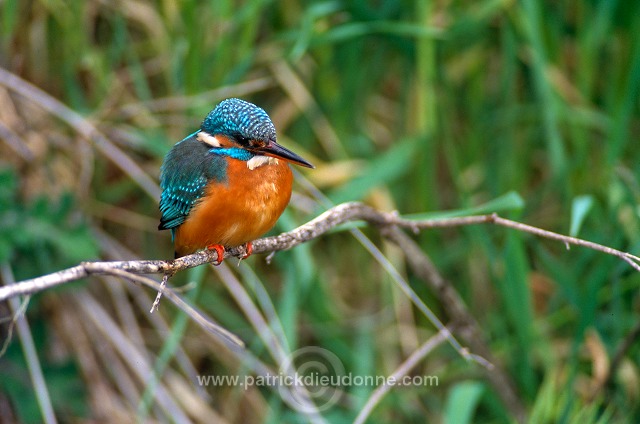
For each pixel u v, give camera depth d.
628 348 9.09
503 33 11.04
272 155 7.14
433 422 10.71
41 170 10.69
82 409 10.11
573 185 10.73
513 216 7.93
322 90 11.32
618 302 9.71
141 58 11.27
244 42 10.30
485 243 10.05
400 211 11.45
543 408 9.19
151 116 10.62
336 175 10.77
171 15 10.71
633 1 10.53
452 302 9.24
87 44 10.61
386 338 11.15
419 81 10.82
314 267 10.62
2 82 9.91
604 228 10.26
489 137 11.33
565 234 10.59
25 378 10.10
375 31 10.27
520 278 9.32
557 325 10.59
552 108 10.20
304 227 6.77
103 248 10.66
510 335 11.07
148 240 11.23
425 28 10.15
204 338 10.88
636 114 11.07
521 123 11.38
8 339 5.23
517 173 11.19
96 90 10.90
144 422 10.30
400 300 10.92
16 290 4.74
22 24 10.77
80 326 10.55
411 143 10.38
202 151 7.34
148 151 10.87
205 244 7.38
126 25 11.23
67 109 10.06
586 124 10.71
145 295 10.80
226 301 11.09
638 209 9.54
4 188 9.41
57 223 9.62
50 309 10.48
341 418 10.50
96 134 10.03
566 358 10.75
